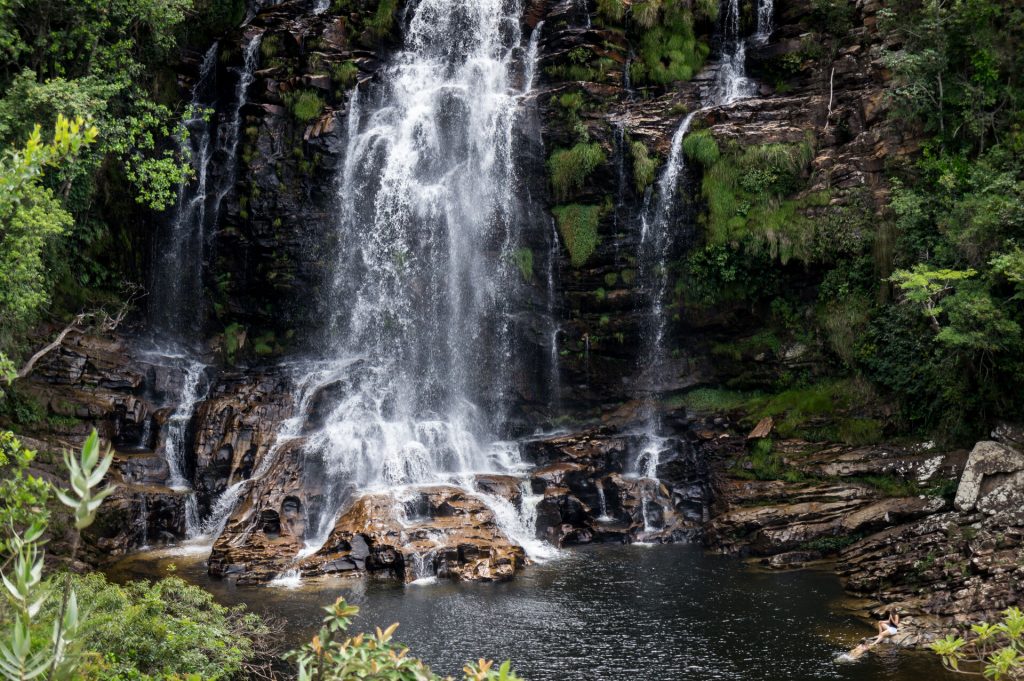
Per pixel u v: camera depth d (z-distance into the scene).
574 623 16.95
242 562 20.64
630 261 29.11
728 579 19.88
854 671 14.20
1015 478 18.81
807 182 27.11
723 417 26.23
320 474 24.16
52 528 20.23
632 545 23.47
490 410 29.56
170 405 28.42
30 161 9.87
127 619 10.98
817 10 29.62
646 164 28.48
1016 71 24.20
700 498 25.23
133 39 28.09
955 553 17.58
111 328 28.55
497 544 21.19
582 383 29.56
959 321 20.64
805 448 24.19
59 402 25.09
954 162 23.94
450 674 14.41
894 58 24.48
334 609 7.87
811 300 26.75
